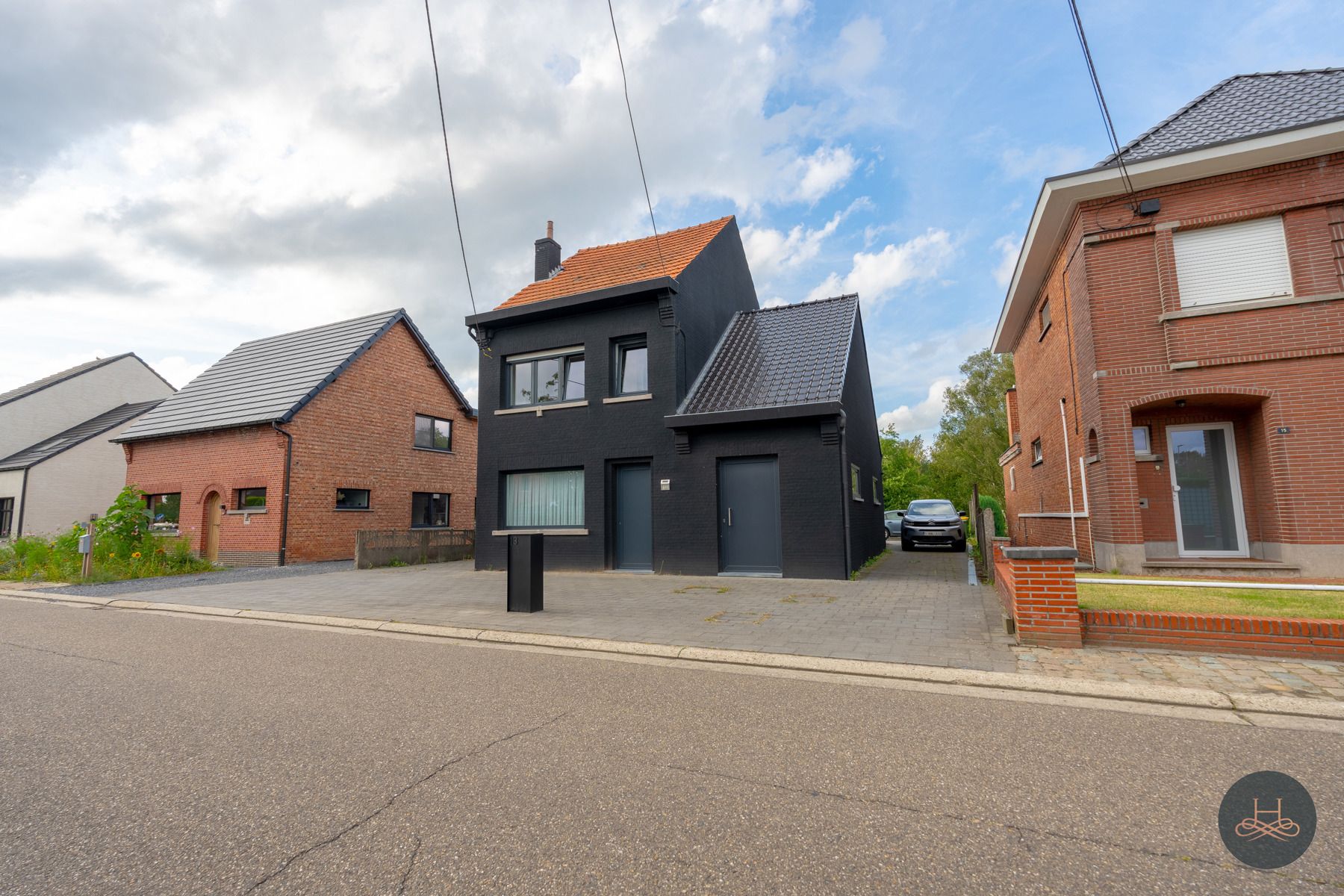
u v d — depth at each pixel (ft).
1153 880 8.61
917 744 13.62
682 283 49.14
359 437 68.85
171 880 8.63
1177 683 17.22
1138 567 33.58
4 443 87.04
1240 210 33.60
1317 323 31.89
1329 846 9.43
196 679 19.29
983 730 14.47
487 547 52.01
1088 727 14.64
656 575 45.14
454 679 19.22
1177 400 34.65
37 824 10.25
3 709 16.28
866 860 9.07
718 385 49.08
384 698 17.15
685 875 8.70
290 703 16.74
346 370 67.77
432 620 28.48
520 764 12.59
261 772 12.25
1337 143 31.68
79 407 94.89
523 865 8.98
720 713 15.79
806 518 42.14
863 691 17.80
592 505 48.29
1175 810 10.60
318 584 43.21
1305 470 31.55
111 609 34.99
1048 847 9.45
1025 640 21.53
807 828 10.00
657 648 22.59
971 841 9.62
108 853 9.32
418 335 76.84
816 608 30.30
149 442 70.74
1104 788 11.42
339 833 9.89
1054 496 47.80
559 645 24.21
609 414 48.44
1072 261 39.09
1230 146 32.73
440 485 79.46
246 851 9.37
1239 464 35.29
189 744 13.75
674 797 11.12
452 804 10.87
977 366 128.16
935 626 25.30
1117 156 36.19
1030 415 57.36
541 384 52.65
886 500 167.12
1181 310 33.99
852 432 49.16
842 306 56.44
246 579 46.55
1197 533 35.47
